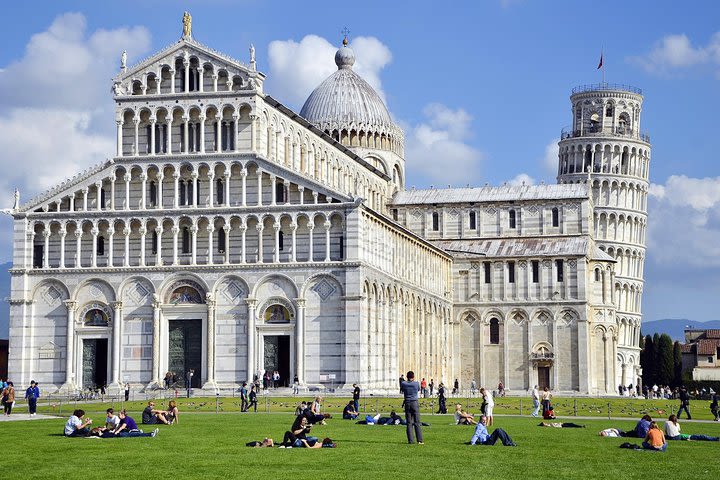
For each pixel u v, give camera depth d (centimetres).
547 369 18350
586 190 19188
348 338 13550
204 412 10819
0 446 6594
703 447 6900
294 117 15238
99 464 5666
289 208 13862
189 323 14125
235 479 5112
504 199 19225
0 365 17450
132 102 14288
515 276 18562
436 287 17788
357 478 5159
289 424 8650
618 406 13162
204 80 14225
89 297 14300
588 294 18500
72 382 14225
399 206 19638
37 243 14488
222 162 14062
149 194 14300
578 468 5638
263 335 13875
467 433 7825
